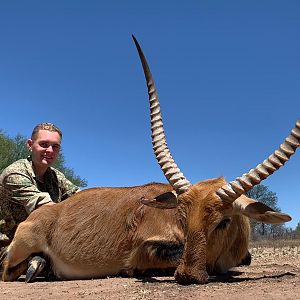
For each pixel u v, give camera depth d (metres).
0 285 1.78
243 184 1.45
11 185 2.01
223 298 1.18
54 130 2.10
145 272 1.79
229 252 1.70
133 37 1.77
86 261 1.85
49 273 1.95
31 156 2.12
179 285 1.41
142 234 1.76
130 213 1.81
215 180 1.55
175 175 1.60
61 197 2.21
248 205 1.46
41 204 2.00
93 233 1.85
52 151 2.09
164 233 1.72
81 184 7.89
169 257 1.70
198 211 1.44
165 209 1.74
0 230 2.09
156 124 1.71
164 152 1.66
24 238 1.91
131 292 1.36
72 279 1.89
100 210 1.87
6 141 7.21
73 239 1.87
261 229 7.32
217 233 1.49
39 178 2.12
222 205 1.45
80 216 1.89
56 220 1.92
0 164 6.96
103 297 1.32
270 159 1.47
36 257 1.88
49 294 1.46
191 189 1.50
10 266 1.93
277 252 3.67
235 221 1.63
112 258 1.82
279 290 1.26
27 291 1.56
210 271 1.63
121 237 1.81
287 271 1.80
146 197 1.82
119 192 1.90
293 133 1.47
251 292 1.24
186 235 1.45
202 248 1.42
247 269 1.94
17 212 2.08
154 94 1.74
